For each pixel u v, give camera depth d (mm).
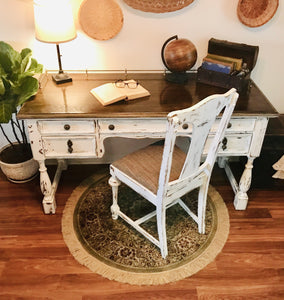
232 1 2078
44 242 2035
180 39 2027
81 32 2145
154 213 2086
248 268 1904
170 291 1789
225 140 1971
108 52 2229
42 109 1820
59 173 2459
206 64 2061
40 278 1840
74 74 2230
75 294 1768
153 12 2084
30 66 2062
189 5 2082
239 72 1998
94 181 2482
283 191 2418
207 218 2205
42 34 1882
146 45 2215
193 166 1730
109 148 2576
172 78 2139
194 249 2004
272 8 2062
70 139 1911
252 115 1831
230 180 2430
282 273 1883
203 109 1439
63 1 1854
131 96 1912
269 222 2188
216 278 1850
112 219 2186
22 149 2416
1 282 1815
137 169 1860
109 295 1767
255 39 2215
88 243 2033
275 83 2395
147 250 1993
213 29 2178
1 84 1846
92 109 1821
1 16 2064
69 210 2244
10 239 2047
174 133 1418
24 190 2391
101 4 2039
